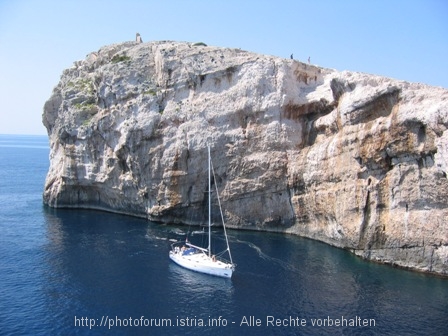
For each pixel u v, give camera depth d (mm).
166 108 68750
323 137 61125
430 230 47562
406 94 48062
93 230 64062
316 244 59281
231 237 62188
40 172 147000
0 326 35594
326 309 39594
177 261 49781
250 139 65000
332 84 57031
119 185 74312
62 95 81250
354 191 53750
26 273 46438
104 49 82688
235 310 39281
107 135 73562
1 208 79312
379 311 39250
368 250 52625
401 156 49031
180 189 67500
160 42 76875
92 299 40781
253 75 65062
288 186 64000
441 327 36656
